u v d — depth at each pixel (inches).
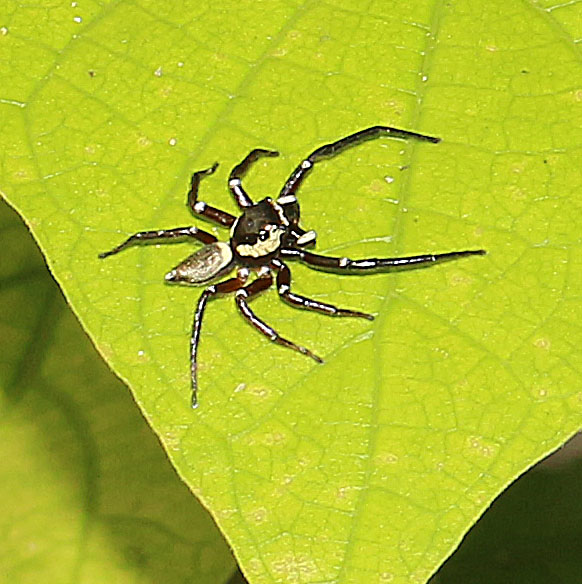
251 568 7.5
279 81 8.0
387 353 7.7
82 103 8.0
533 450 7.6
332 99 8.0
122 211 7.9
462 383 7.7
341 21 8.1
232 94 8.0
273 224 7.9
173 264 7.9
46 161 7.9
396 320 7.7
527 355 7.7
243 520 7.6
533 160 7.9
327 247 7.9
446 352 7.7
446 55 8.0
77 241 7.9
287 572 7.5
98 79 8.0
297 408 7.7
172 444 7.6
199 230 7.9
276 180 8.0
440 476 7.6
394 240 7.8
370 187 7.9
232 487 7.6
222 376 7.7
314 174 7.9
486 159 7.9
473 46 8.0
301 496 7.6
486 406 7.6
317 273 7.8
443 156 7.9
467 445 7.6
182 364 7.8
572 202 7.8
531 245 7.8
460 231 7.8
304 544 7.5
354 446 7.6
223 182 8.0
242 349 7.8
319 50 8.0
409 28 8.0
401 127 7.9
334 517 7.5
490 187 7.9
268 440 7.6
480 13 8.0
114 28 8.1
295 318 7.8
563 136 7.9
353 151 7.9
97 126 8.0
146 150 8.0
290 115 8.0
